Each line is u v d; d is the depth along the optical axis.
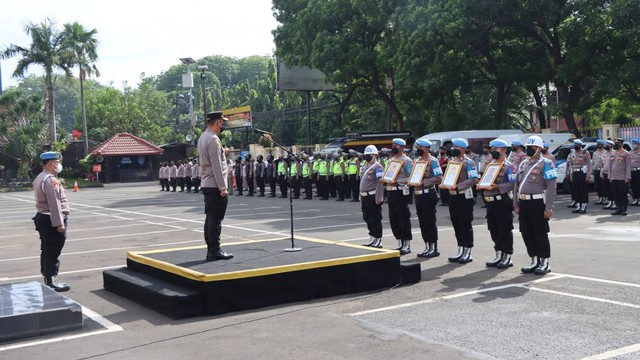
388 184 11.80
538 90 38.41
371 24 31.17
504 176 9.98
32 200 34.91
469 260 10.66
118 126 72.06
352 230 15.58
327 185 26.86
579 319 6.86
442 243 12.96
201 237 15.49
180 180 38.03
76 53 50.75
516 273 9.55
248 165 31.69
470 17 27.52
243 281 7.68
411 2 28.28
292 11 37.03
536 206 9.37
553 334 6.34
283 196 29.47
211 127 8.82
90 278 10.34
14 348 6.48
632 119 36.19
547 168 9.30
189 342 6.46
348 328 6.79
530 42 30.77
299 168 28.56
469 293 8.30
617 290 8.15
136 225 18.98
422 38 27.73
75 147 57.53
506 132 28.84
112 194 38.19
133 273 9.14
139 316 7.68
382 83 36.38
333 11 33.50
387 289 8.70
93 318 7.65
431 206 11.34
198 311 7.49
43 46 49.09
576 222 15.67
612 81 26.09
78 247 14.21
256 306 7.77
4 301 7.43
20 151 48.03
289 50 37.41
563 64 26.88
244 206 24.80
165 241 14.88
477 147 27.84
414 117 35.88
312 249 9.43
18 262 12.37
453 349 5.95
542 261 9.43
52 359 6.07
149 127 74.00
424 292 8.46
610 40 26.05
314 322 7.07
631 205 19.61
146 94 82.00
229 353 6.05
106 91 74.75
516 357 5.67
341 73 32.91
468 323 6.85
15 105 48.94
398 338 6.37
